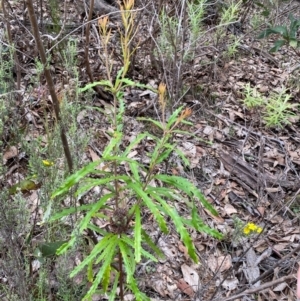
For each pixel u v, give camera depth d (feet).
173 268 7.68
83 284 5.80
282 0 13.97
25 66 8.97
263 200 9.52
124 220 4.70
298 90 12.65
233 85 12.60
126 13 4.40
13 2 11.50
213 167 10.10
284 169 10.54
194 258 4.23
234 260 8.11
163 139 4.58
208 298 7.34
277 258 8.46
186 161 4.59
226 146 10.75
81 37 10.97
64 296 5.42
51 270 6.17
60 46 9.23
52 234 5.71
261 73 13.60
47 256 5.55
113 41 11.14
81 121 8.47
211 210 4.49
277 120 8.86
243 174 10.06
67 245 4.56
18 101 6.97
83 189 4.35
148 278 7.18
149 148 9.53
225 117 11.45
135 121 10.17
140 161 9.09
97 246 4.49
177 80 9.11
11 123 6.56
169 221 8.13
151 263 7.43
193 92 11.20
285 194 9.87
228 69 12.76
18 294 5.50
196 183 9.39
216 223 8.79
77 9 11.73
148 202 4.23
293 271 8.06
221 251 8.28
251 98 9.21
